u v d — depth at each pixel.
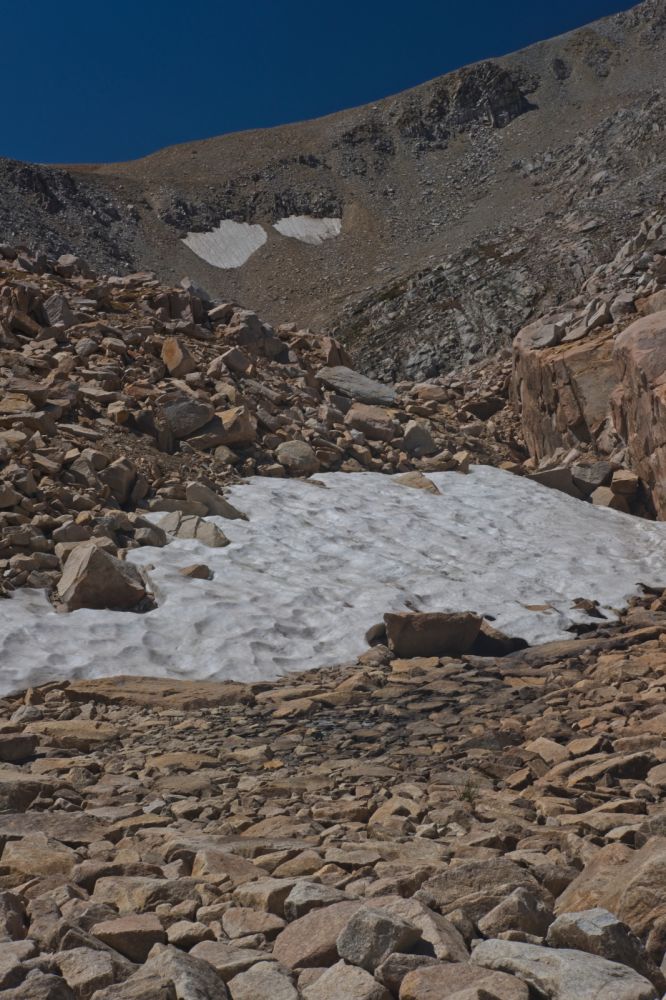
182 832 5.85
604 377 25.95
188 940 4.00
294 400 24.42
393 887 4.37
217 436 20.27
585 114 186.12
